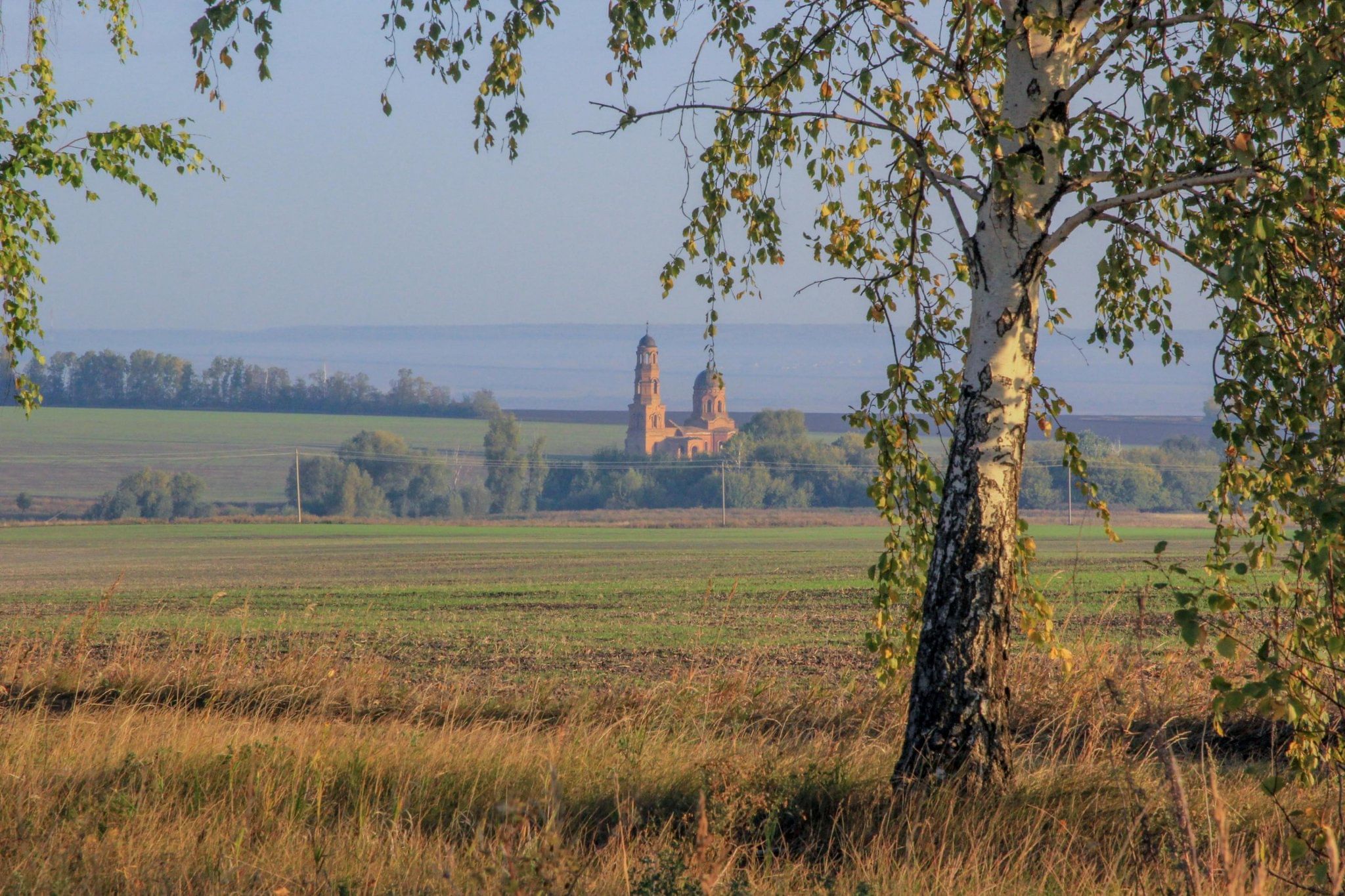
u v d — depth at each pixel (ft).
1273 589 72.23
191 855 71.31
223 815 80.64
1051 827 77.10
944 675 82.02
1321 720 73.00
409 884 67.10
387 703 148.56
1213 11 68.39
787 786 84.12
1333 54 65.92
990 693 81.61
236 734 113.29
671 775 91.09
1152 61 83.30
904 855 73.51
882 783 85.87
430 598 457.27
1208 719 123.44
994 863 72.23
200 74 79.05
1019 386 82.99
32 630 295.48
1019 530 87.97
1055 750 106.63
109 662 172.14
